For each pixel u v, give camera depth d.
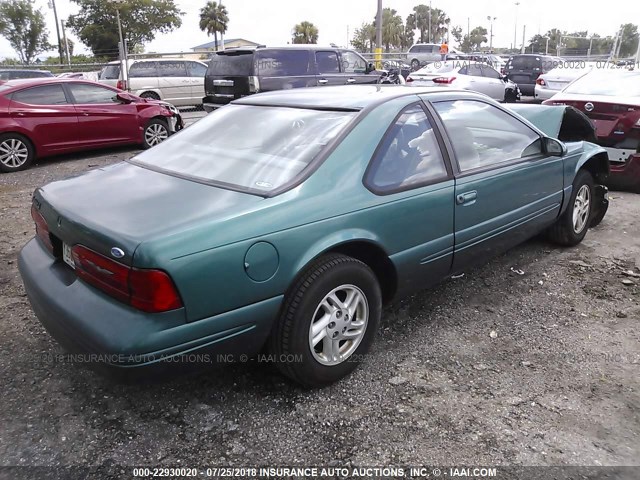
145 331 2.25
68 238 2.58
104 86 10.28
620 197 6.78
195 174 3.00
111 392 2.90
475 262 3.83
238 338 2.52
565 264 4.67
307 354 2.74
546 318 3.74
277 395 2.88
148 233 2.31
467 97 3.80
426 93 3.54
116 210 2.57
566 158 4.50
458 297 4.07
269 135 3.20
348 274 2.83
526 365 3.16
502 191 3.78
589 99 6.97
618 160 6.80
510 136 4.03
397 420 2.69
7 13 46.12
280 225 2.56
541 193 4.24
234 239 2.42
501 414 2.73
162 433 2.60
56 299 2.55
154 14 48.00
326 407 2.79
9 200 6.95
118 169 3.31
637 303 3.96
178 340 2.32
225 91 11.91
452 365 3.17
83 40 47.69
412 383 2.99
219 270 2.37
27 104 9.10
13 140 8.89
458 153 3.54
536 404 2.81
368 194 2.92
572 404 2.81
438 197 3.27
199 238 2.34
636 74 7.78
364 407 2.79
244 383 2.98
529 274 4.47
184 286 2.29
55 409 2.76
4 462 2.42
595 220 5.51
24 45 48.00
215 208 2.53
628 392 2.91
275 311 2.61
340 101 3.33
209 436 2.58
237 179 2.85
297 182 2.73
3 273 4.49
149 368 2.29
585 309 3.87
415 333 3.54
